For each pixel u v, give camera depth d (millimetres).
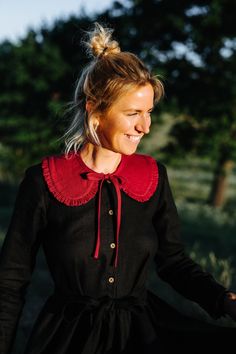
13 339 2043
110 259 2031
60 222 2033
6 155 20125
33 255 2115
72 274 2020
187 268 2184
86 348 1958
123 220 2064
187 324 2139
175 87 17516
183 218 13586
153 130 19281
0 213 13438
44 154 19406
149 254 2096
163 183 2197
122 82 1915
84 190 2055
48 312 2066
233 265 7961
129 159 2168
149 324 2061
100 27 2033
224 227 12461
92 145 2105
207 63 17438
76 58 19328
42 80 19203
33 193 2053
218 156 18016
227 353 2078
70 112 2160
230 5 16594
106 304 2018
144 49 17203
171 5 17141
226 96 17219
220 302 2049
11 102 19875
